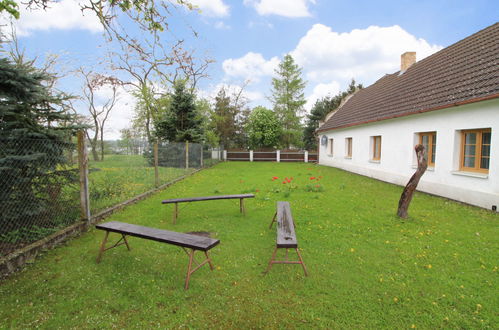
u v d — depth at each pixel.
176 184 10.49
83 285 3.22
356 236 4.84
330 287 3.19
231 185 10.34
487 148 7.14
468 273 3.52
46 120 4.86
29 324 2.55
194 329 2.51
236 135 34.38
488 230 5.18
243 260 3.88
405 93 11.94
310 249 4.26
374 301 2.92
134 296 3.02
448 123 8.11
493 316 2.68
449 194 8.07
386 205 7.14
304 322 2.61
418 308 2.81
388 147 11.38
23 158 3.95
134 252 4.14
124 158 13.16
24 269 3.56
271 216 6.10
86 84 24.41
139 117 26.03
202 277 3.41
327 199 7.82
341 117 19.00
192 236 3.53
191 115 16.89
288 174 14.37
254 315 2.71
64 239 4.57
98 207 6.19
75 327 2.53
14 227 4.08
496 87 6.63
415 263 3.78
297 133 34.50
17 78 4.16
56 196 4.73
